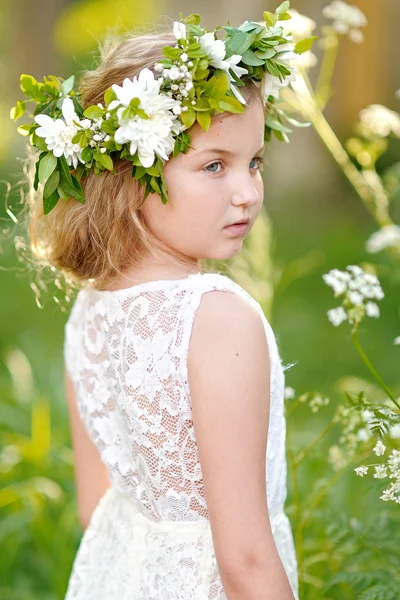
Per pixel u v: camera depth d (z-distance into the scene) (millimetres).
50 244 1643
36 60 7777
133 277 1495
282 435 1529
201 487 1425
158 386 1385
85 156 1443
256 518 1277
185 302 1354
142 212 1480
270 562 1272
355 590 1802
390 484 1546
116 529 1637
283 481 1562
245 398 1288
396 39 6953
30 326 4785
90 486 1851
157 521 1520
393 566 1851
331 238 6234
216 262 1994
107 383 1563
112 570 1621
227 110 1356
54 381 3816
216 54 1378
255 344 1312
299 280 5504
